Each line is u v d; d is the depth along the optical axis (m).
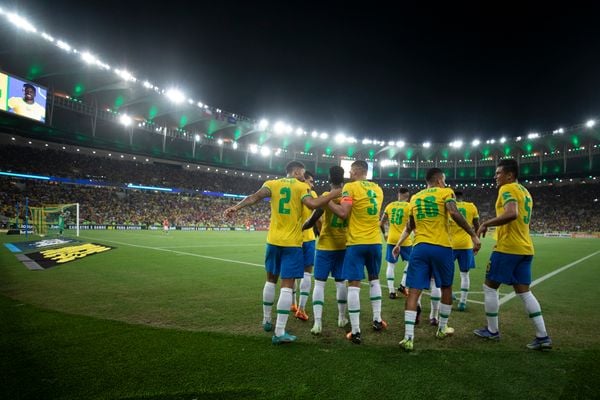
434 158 67.62
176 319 4.93
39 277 8.03
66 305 5.55
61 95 39.50
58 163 41.22
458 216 4.21
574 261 14.22
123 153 46.72
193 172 55.03
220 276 8.76
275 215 4.44
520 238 4.29
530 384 3.12
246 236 29.66
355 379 3.14
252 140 59.81
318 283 4.73
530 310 4.13
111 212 40.53
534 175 58.69
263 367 3.35
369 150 64.81
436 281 4.39
